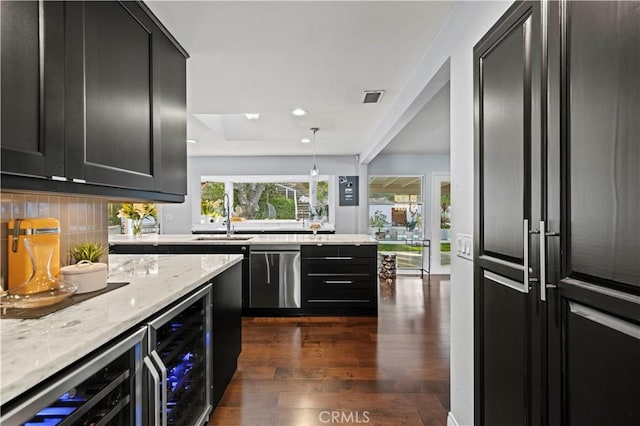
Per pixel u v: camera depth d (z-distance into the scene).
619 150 0.79
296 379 2.54
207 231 6.75
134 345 1.19
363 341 3.28
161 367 1.29
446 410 2.15
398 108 3.29
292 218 7.09
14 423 0.75
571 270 0.95
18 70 1.05
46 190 1.19
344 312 4.14
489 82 1.44
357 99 3.39
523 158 1.18
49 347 0.91
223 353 2.32
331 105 3.58
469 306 1.73
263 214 7.10
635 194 0.75
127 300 1.38
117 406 1.13
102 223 2.04
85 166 1.34
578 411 0.92
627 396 0.77
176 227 7.03
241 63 2.53
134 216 4.59
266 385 2.46
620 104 0.78
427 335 3.44
